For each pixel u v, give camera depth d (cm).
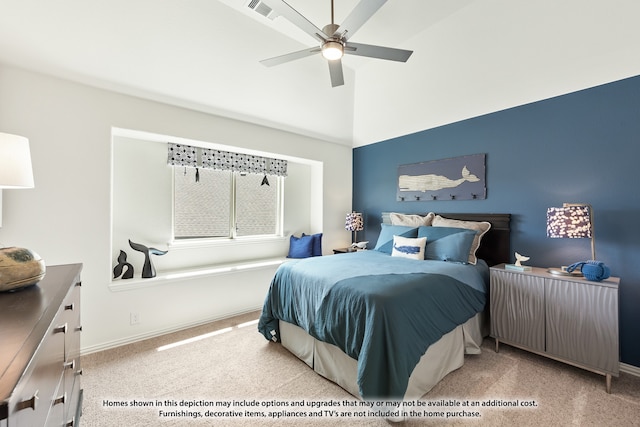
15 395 50
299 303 221
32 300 96
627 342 212
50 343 86
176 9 222
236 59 271
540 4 232
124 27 215
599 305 188
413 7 263
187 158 327
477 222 295
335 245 445
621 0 201
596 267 192
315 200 445
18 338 69
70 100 223
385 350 155
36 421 72
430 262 261
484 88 284
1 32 188
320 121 387
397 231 329
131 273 271
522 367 213
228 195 378
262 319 257
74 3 193
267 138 354
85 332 233
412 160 375
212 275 310
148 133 264
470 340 222
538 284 216
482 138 303
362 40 307
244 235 393
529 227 268
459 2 259
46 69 211
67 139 222
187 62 253
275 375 206
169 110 274
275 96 323
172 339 264
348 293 181
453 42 284
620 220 217
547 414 163
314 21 267
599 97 226
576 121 238
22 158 118
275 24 265
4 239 201
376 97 373
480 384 191
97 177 235
